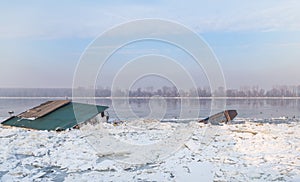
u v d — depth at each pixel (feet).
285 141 24.54
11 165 17.70
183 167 17.46
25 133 28.27
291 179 15.03
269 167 17.16
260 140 25.11
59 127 30.78
